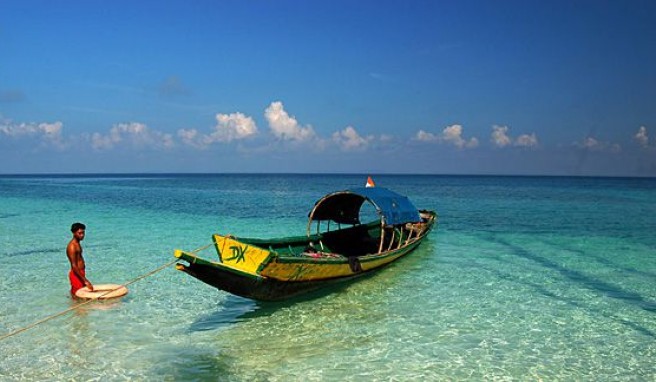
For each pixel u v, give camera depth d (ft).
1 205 136.15
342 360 28.30
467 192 231.30
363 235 61.82
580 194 208.23
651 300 40.52
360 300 40.06
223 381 25.61
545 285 45.19
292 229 86.99
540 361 28.35
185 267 29.35
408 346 30.42
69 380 25.58
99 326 33.42
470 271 50.90
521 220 98.17
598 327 34.04
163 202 154.40
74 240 38.91
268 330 33.06
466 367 27.48
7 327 32.94
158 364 27.61
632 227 86.89
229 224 93.09
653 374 26.78
